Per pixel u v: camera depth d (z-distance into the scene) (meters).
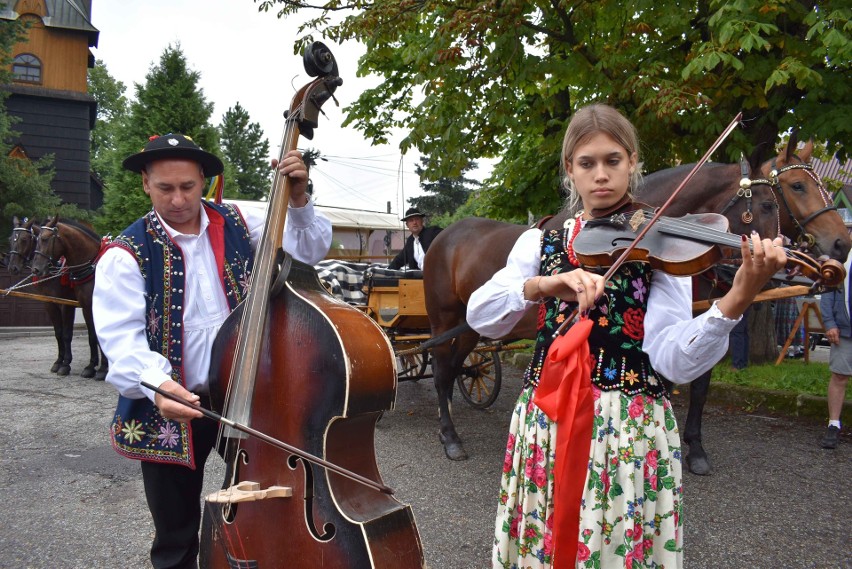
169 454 2.07
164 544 2.23
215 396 2.10
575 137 1.75
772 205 3.76
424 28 7.55
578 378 1.53
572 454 1.53
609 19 6.62
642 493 1.59
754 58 5.68
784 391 5.97
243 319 2.00
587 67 6.48
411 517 1.94
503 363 9.13
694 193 3.93
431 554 3.23
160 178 2.04
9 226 16.83
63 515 3.79
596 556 1.54
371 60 8.54
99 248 8.45
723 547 3.25
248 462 1.97
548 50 7.12
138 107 23.47
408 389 7.44
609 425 1.59
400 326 6.12
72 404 6.73
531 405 1.73
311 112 2.15
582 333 1.53
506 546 1.75
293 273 2.04
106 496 4.09
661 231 1.63
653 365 1.61
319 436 1.87
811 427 5.38
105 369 8.27
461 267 4.77
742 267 1.38
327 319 1.90
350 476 1.76
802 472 4.31
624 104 6.56
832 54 5.04
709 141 6.30
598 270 1.68
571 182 1.91
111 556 3.26
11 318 16.78
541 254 1.83
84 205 22.50
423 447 5.08
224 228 2.27
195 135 23.89
